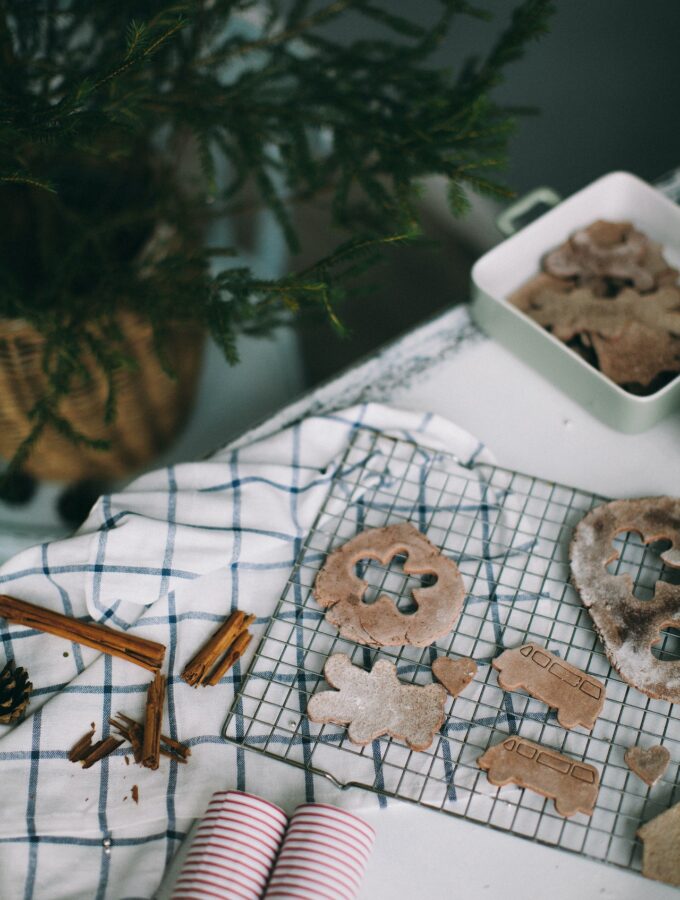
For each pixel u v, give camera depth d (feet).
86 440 3.97
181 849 3.31
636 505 3.65
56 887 3.27
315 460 3.79
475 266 4.00
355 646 3.51
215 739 3.42
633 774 3.36
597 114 6.29
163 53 4.06
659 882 3.26
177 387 5.09
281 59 4.12
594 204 4.15
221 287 3.89
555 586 3.61
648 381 3.84
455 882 3.27
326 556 3.60
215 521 3.66
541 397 3.99
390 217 3.91
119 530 3.57
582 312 3.95
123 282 4.08
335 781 3.32
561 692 3.40
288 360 5.86
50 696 3.50
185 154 5.36
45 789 3.35
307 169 4.03
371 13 4.04
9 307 4.01
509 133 3.86
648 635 3.47
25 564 3.56
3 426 4.64
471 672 3.43
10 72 3.83
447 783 3.33
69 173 4.58
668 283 4.03
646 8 6.34
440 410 3.97
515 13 3.82
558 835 3.30
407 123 3.88
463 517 3.70
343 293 3.81
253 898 3.12
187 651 3.53
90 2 3.99
